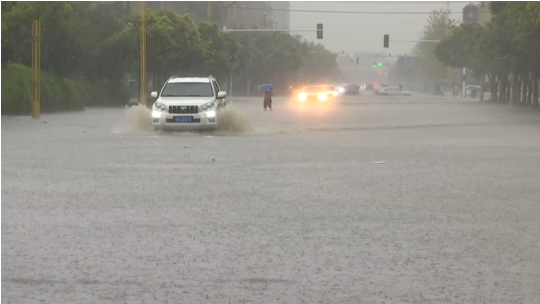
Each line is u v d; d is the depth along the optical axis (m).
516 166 29.84
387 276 13.06
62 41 91.31
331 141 42.62
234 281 12.73
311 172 27.66
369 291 12.15
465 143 41.62
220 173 27.25
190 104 47.69
